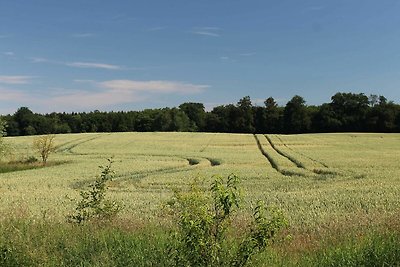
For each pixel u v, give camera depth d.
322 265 8.91
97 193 13.23
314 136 99.94
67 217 14.61
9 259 9.27
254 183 34.00
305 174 39.19
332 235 12.00
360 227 13.23
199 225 7.24
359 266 8.73
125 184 34.75
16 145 76.38
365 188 28.62
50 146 55.00
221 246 7.47
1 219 13.07
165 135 102.06
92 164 50.38
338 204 22.11
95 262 9.14
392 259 8.84
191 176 38.12
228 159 55.12
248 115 143.50
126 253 9.41
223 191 7.28
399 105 127.94
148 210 20.20
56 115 142.75
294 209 20.83
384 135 102.44
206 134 106.06
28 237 10.34
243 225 12.59
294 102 135.62
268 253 9.33
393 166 45.59
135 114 150.00
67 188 32.22
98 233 10.80
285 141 86.69
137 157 59.12
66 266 9.16
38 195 27.28
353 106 129.38
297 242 11.14
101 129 140.50
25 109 127.62
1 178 38.78
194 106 157.88
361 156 57.91
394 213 17.31
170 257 8.27
